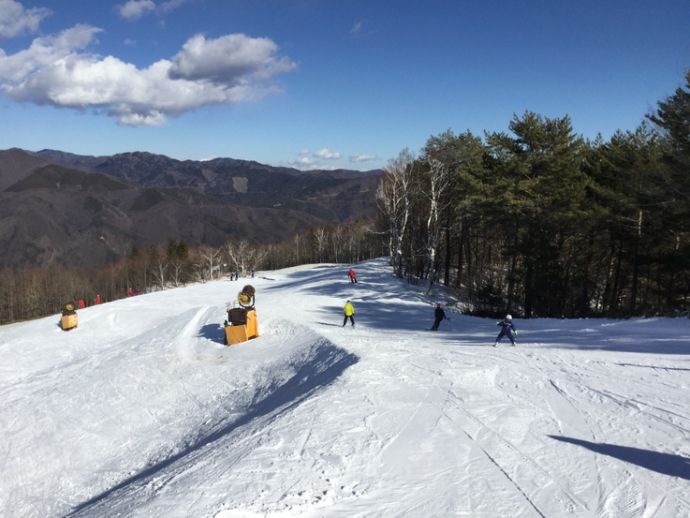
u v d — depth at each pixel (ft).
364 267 201.67
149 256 362.94
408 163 168.96
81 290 314.76
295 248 435.53
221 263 338.75
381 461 31.65
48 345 113.91
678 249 112.57
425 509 26.21
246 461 31.86
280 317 96.32
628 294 153.28
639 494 27.02
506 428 36.50
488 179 135.64
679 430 34.88
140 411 63.10
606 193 118.32
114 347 99.81
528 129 127.95
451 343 70.79
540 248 124.98
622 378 47.52
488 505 26.45
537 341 70.13
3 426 61.46
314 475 29.71
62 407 65.36
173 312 142.10
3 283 293.64
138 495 30.58
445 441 34.45
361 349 64.28
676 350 57.52
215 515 25.25
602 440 33.88
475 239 209.26
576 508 25.95
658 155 108.17
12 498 46.96
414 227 184.14
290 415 40.27
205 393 66.18
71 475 49.98
